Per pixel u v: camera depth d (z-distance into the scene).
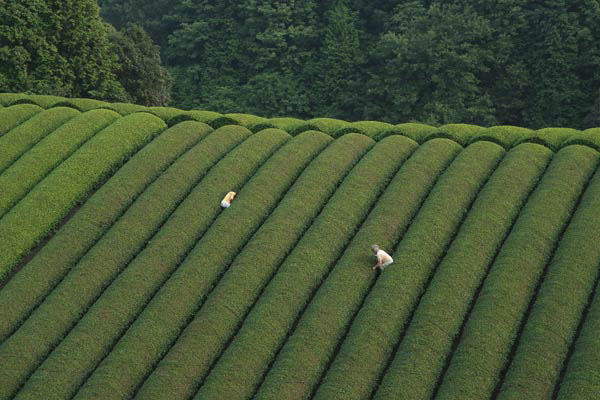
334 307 107.50
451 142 138.38
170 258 118.69
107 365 101.81
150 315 108.69
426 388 96.38
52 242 122.00
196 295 112.31
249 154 138.50
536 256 110.94
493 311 103.44
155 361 104.00
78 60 192.50
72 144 142.88
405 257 113.62
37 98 161.25
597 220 114.00
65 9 189.62
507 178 125.12
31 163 137.00
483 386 95.06
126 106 158.38
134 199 131.75
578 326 101.81
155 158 138.50
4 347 104.81
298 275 112.81
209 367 102.56
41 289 114.69
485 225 117.12
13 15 180.38
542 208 118.12
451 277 109.31
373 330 103.50
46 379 100.25
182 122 150.38
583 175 124.62
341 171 133.62
